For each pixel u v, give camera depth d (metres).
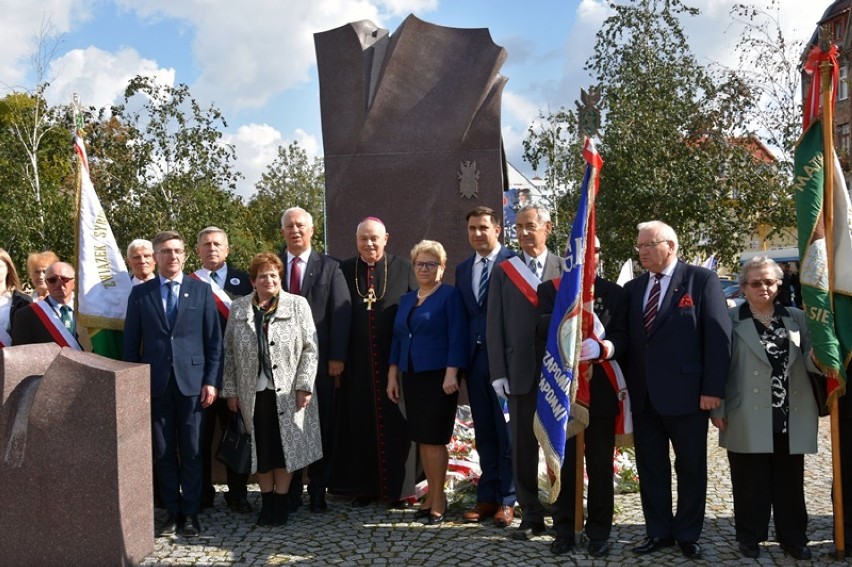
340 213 7.40
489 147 7.29
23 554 4.04
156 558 4.27
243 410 4.83
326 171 7.43
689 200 13.04
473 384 5.04
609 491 4.28
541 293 4.46
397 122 7.37
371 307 5.51
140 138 14.65
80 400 3.98
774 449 4.22
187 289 4.93
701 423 4.20
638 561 4.14
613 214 13.70
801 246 4.27
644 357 4.28
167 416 4.80
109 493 3.97
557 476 3.96
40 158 20.28
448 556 4.26
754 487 4.17
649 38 14.07
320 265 5.50
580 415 4.14
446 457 4.98
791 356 4.17
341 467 5.47
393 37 7.56
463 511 5.12
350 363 5.52
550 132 16.25
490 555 4.27
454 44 7.40
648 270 4.43
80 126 5.38
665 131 13.30
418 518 4.98
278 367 4.84
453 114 7.32
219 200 15.14
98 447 3.98
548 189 16.67
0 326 5.43
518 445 4.58
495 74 7.35
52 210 15.72
